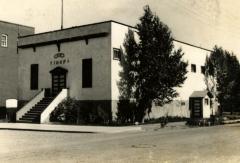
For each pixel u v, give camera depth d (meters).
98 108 29.41
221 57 44.56
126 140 16.64
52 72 32.69
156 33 29.64
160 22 29.81
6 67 40.66
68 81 31.58
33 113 30.75
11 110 30.36
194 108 39.78
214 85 45.50
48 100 31.53
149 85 29.95
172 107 37.09
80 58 30.94
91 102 29.97
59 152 12.67
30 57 34.72
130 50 30.72
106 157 11.19
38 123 28.67
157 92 29.89
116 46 29.55
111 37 29.08
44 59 33.56
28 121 30.05
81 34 30.86
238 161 10.24
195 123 28.47
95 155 11.69
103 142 15.88
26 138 18.42
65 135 20.02
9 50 41.06
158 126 26.44
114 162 10.20
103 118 28.88
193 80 41.53
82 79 30.69
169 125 27.95
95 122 29.06
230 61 45.44
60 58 32.34
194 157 11.02
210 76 45.06
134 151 12.57
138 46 30.31
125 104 30.14
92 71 30.08
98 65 29.77
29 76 34.69
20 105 35.16
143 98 31.23
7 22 40.91
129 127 24.47
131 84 30.83
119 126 25.83
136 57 30.67
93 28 30.17
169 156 11.25
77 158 11.09
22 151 13.24
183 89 39.34
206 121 29.19
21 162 10.55
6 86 40.56
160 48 29.41
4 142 16.56
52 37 32.97
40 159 11.07
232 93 44.94
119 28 29.94
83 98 30.50
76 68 31.16
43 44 33.56
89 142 16.00
